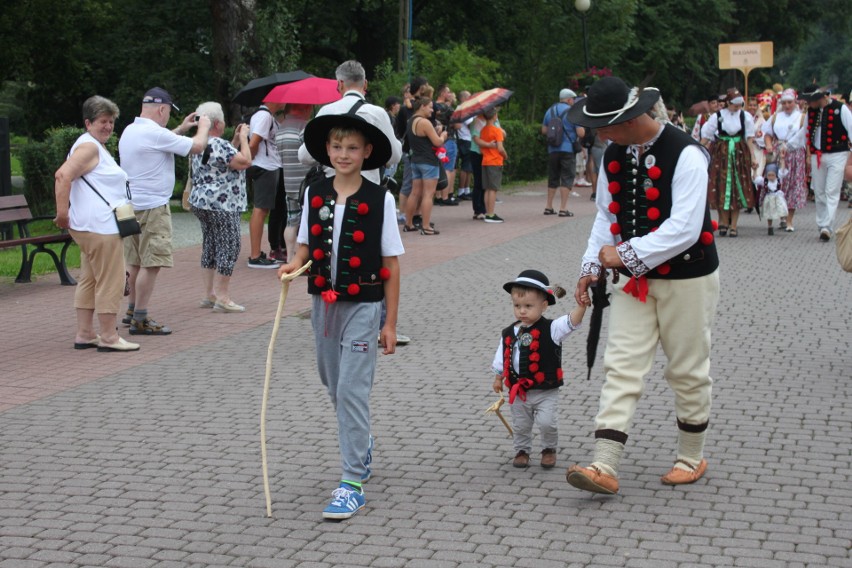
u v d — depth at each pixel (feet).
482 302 32.68
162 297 33.94
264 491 16.72
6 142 46.68
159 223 28.12
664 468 17.63
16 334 28.89
